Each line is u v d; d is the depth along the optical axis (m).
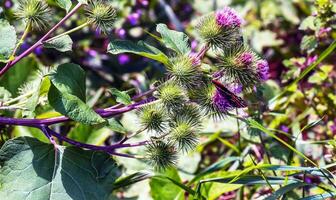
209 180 0.81
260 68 0.77
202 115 0.78
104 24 0.77
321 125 1.00
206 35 0.78
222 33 0.78
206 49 0.78
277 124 1.01
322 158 0.94
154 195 0.91
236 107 0.76
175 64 0.76
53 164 0.75
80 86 0.76
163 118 0.77
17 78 0.94
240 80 0.77
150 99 0.78
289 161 0.85
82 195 0.75
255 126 0.78
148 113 0.76
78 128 0.97
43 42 0.77
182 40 0.80
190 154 1.01
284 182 0.80
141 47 0.78
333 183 0.82
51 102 0.71
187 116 0.77
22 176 0.74
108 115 0.76
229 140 1.05
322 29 0.97
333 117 1.01
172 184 0.92
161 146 0.77
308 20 0.98
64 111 0.71
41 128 0.77
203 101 0.76
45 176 0.74
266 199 0.78
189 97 0.77
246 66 0.76
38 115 0.86
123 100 0.76
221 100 0.76
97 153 0.77
